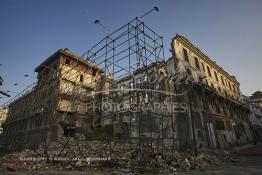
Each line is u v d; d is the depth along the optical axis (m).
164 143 18.08
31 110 28.56
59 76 24.34
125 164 10.82
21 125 31.73
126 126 18.95
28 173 9.40
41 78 31.06
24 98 33.41
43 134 23.69
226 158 16.89
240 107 37.22
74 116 22.83
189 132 19.78
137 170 9.83
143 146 11.27
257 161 14.77
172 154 13.59
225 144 25.72
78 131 23.09
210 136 23.08
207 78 29.33
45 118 25.05
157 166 10.70
